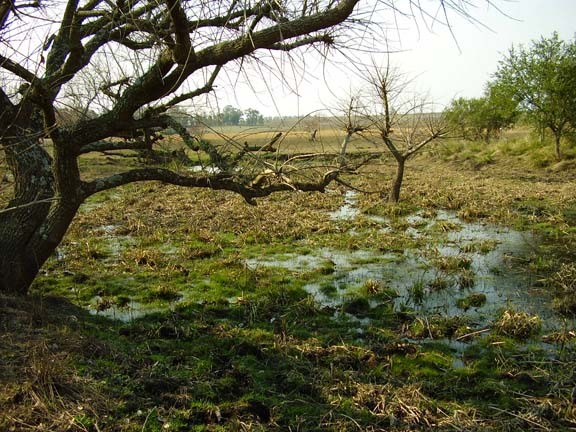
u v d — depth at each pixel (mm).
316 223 14117
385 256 11266
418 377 5961
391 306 8242
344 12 5480
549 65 23516
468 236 13000
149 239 12344
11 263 6953
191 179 7273
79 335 6055
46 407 4496
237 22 5742
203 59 5875
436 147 30906
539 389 5727
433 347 6770
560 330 7172
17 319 6082
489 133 32188
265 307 8039
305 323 7543
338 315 7938
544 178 21719
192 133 7020
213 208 16297
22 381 4762
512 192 18422
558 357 6441
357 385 5598
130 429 4512
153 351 6270
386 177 23656
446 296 8789
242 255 11258
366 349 6586
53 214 7125
